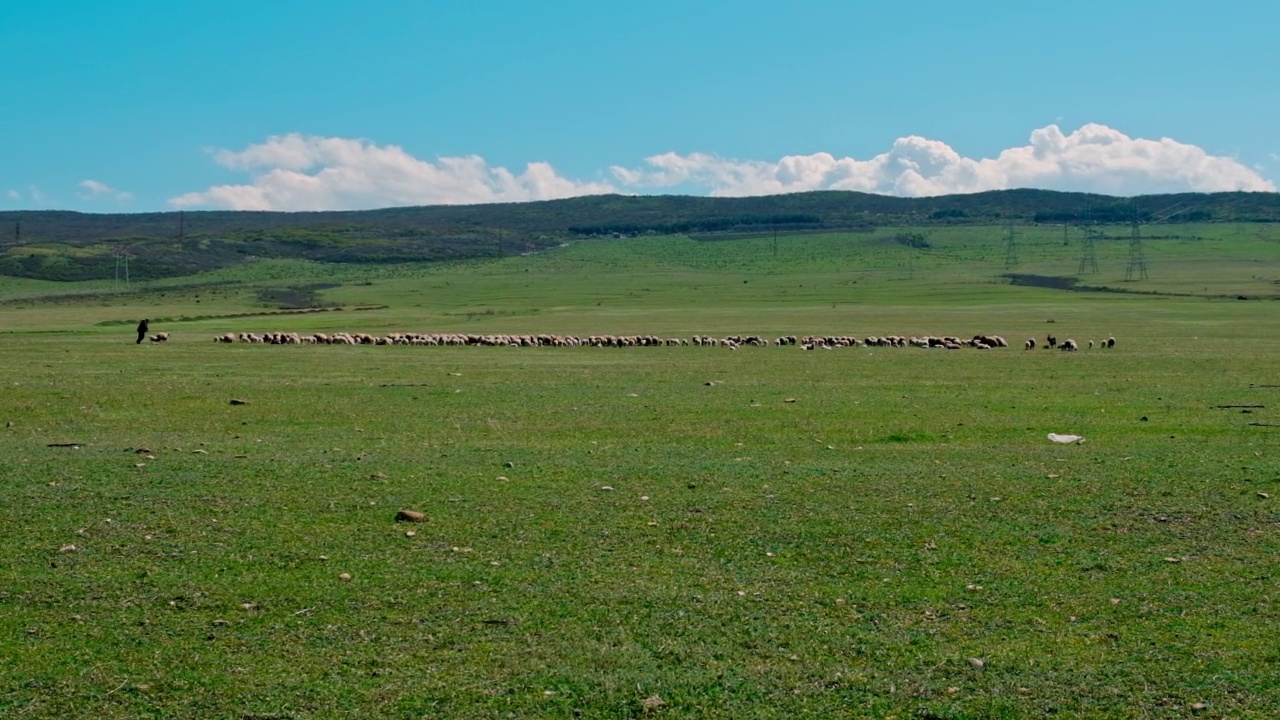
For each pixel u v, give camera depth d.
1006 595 13.79
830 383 40.47
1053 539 16.42
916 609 13.26
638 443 25.88
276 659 11.66
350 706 10.59
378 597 13.59
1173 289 154.88
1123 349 60.66
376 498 19.16
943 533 16.80
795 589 14.02
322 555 15.43
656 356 56.09
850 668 11.50
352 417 30.67
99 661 11.59
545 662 11.61
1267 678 11.22
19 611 13.05
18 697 10.74
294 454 24.02
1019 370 46.25
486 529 16.95
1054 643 12.16
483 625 12.66
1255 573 14.64
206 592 13.76
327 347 63.50
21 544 15.91
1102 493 19.59
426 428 28.47
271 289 184.75
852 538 16.48
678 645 12.08
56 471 21.59
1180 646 12.05
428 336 69.62
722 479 20.94
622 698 10.79
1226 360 51.53
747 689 10.99
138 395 35.69
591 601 13.51
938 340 64.75
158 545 15.92
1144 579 14.41
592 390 37.81
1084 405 33.38
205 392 36.84
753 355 56.69
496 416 30.78
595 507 18.47
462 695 10.82
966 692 10.94
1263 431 27.67
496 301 154.38
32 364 49.00
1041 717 10.43
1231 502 18.80
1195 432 27.59
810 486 20.25
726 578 14.47
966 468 22.19
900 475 21.36
